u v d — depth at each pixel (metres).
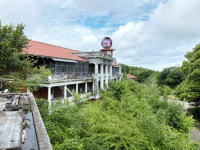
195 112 27.03
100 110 14.25
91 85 31.20
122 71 82.38
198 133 19.44
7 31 11.99
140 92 25.55
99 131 10.26
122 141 9.16
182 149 10.28
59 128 9.12
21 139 2.64
